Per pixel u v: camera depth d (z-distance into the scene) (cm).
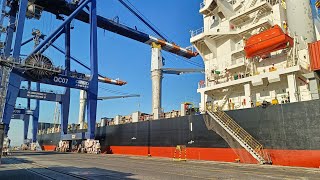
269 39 2441
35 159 2836
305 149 2036
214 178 1253
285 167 1956
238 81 2686
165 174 1420
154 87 4303
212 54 3291
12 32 4619
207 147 2778
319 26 3009
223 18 3319
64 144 5522
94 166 1945
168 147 3288
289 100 2333
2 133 884
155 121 3588
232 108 2864
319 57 2136
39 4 4694
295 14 2717
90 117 4488
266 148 2284
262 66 2759
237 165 2109
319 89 2178
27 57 3859
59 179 1234
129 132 4097
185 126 3086
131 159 2884
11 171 1608
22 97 5266
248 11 2895
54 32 4144
